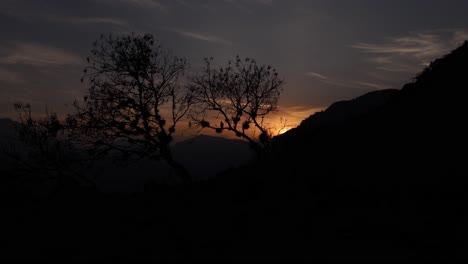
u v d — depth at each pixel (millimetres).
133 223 15445
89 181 27531
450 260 9711
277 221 14227
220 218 15383
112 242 12750
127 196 23188
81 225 15328
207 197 19781
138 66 28438
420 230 11984
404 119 23688
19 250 12039
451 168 17016
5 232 14383
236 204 17500
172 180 29078
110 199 22141
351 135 24875
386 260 9859
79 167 28547
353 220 13492
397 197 15531
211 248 11648
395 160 19516
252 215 15359
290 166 23344
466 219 12469
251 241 12125
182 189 23531
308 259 10188
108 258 11062
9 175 27406
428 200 14727
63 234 13953
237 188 20359
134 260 10773
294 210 15484
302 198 17031
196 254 11109
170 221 15398
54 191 26578
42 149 28391
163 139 28188
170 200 20156
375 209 14523
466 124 19922
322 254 10523
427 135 20703
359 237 11781
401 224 12641
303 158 24234
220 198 19125
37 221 16172
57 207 19734
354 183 18062
